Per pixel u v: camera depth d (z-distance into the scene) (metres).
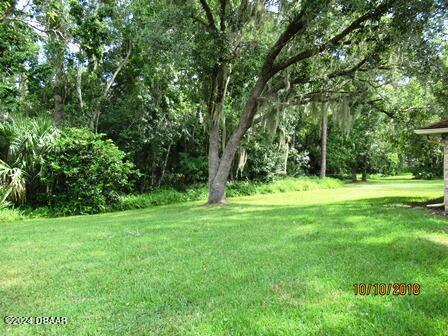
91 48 11.66
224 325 3.07
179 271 4.59
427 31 9.50
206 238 6.58
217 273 4.45
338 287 3.82
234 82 15.63
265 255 5.20
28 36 9.95
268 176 21.17
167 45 10.86
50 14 10.59
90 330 3.07
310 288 3.82
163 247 5.94
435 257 4.75
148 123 17.53
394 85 12.82
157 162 18.92
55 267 4.93
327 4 9.59
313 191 19.89
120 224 8.83
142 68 16.67
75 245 6.32
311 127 25.78
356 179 31.09
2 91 8.87
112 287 4.09
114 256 5.44
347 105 12.58
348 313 3.20
